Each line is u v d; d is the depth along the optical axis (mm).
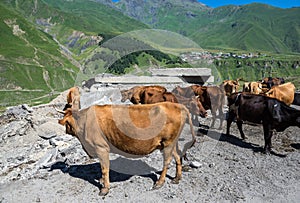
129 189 6031
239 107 8867
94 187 6160
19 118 11586
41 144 9297
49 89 95750
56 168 7305
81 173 6875
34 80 99625
